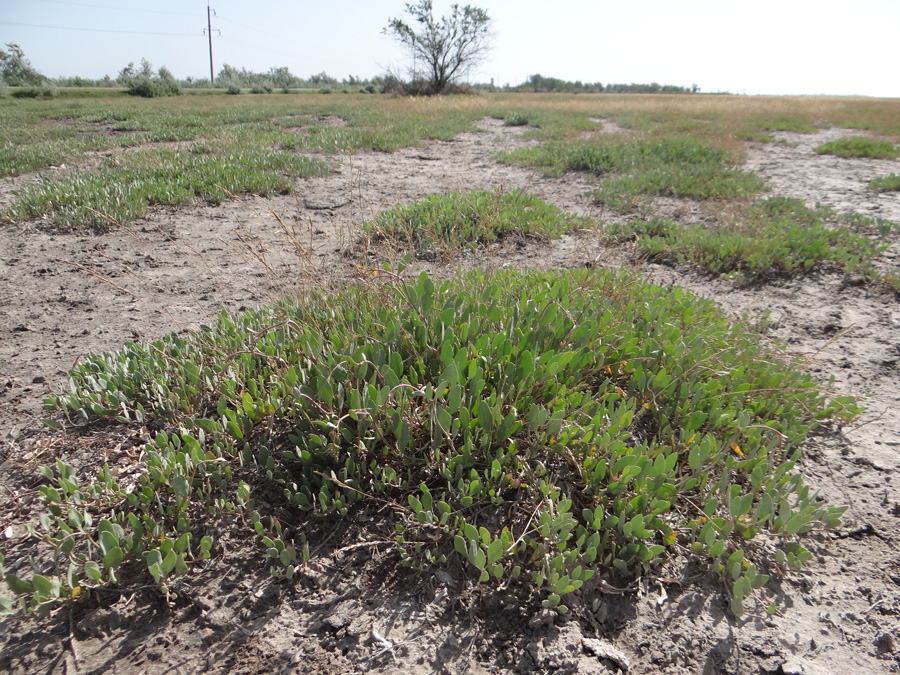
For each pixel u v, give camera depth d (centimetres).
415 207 645
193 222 650
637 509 216
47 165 955
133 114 1858
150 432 274
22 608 181
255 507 228
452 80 3366
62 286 468
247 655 178
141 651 179
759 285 493
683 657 179
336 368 248
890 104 3216
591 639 183
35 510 234
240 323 358
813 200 798
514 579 200
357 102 2606
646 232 618
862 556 218
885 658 179
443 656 178
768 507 214
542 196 792
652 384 279
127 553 204
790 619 192
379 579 203
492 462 224
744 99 3622
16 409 299
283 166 912
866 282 485
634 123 1692
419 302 307
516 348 278
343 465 240
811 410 298
